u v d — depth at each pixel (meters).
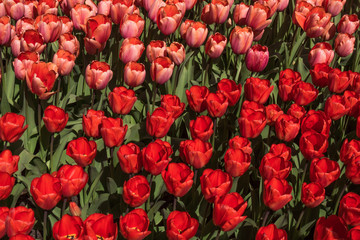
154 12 3.90
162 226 2.89
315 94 3.11
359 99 3.14
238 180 3.07
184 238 2.04
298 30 5.18
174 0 4.01
